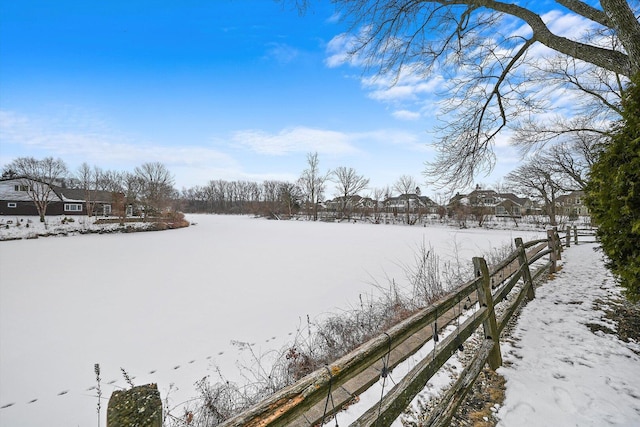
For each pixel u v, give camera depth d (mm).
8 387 3854
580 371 2324
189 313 6262
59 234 20234
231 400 2893
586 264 6250
